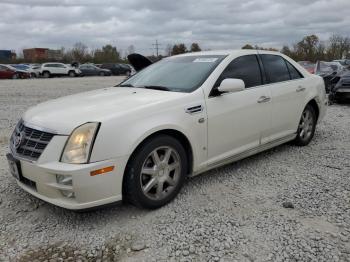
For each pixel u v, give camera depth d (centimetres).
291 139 557
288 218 350
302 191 411
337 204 376
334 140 630
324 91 615
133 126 343
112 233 333
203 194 408
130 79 511
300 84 552
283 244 308
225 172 475
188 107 388
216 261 288
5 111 1062
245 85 463
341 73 1167
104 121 330
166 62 511
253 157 536
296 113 546
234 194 407
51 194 331
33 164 333
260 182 441
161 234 328
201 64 458
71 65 4122
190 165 404
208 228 335
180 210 371
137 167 347
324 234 321
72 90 1888
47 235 333
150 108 362
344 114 908
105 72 4169
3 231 341
